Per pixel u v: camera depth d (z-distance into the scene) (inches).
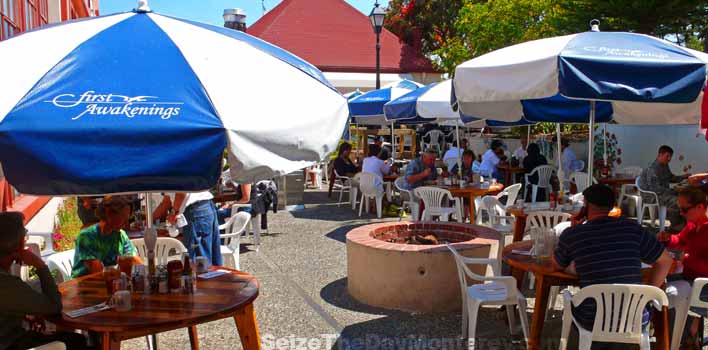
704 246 185.5
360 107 493.4
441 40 1263.5
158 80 102.7
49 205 346.9
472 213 376.8
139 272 151.9
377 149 531.2
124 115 94.3
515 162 563.2
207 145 95.5
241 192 353.4
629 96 159.5
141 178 91.6
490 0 783.1
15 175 89.2
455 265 228.1
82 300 145.1
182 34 119.0
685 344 186.2
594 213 164.6
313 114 117.3
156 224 266.7
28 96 95.5
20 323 137.2
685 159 481.1
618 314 153.1
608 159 566.9
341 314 229.6
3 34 260.1
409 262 228.5
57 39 112.7
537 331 178.2
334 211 506.0
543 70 168.2
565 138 629.9
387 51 1129.4
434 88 398.6
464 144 837.2
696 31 563.2
